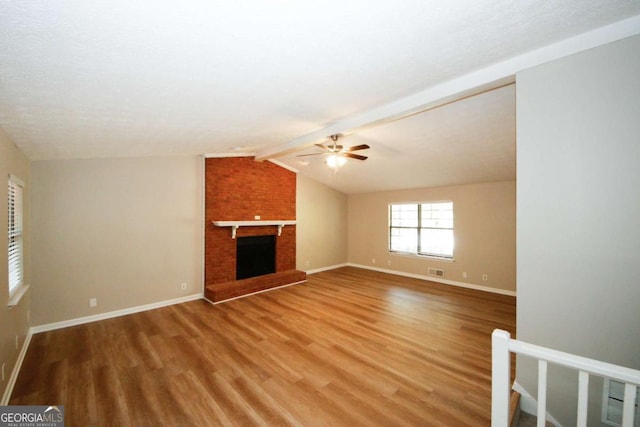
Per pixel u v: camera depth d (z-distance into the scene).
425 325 3.73
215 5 1.07
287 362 2.79
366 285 5.80
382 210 7.18
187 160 4.73
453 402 2.21
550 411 1.86
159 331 3.50
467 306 4.51
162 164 4.45
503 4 1.27
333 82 2.02
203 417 2.03
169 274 4.51
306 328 3.61
